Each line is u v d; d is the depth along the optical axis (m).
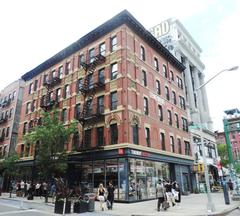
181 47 49.25
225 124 35.25
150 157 23.53
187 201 20.42
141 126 23.44
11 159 28.50
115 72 24.33
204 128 43.03
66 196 14.46
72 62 30.05
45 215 13.31
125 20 25.02
